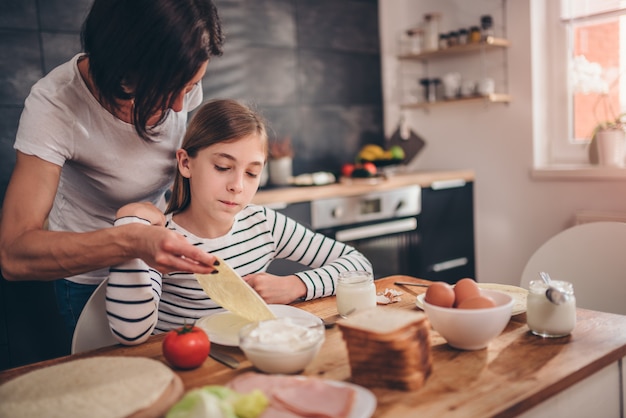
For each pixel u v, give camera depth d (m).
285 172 2.93
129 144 1.34
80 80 1.24
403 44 3.57
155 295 1.18
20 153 1.18
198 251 0.97
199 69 1.03
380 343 0.81
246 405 0.67
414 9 3.53
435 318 0.96
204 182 1.31
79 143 1.27
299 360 0.87
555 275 1.57
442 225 3.24
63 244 1.04
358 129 3.53
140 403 0.73
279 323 0.96
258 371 0.92
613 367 0.96
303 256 1.53
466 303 0.96
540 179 3.01
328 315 1.21
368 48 3.55
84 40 1.05
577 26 2.93
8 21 2.27
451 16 3.35
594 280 1.50
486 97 3.00
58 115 1.21
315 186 2.81
